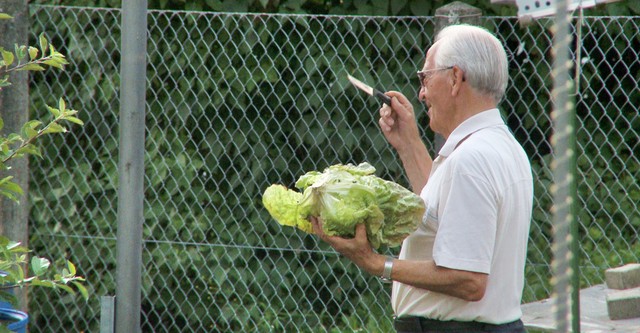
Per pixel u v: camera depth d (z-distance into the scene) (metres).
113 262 18.08
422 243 8.62
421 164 10.37
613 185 18.11
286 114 17.39
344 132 17.58
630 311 13.16
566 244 5.70
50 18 17.23
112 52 17.81
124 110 11.45
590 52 16.34
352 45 17.39
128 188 11.52
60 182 18.14
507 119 17.64
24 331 11.35
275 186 8.88
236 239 18.03
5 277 9.82
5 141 9.94
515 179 8.32
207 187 18.08
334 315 18.38
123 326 11.56
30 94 18.28
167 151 17.80
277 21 16.67
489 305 8.35
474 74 8.34
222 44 17.47
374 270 8.22
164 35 17.67
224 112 17.84
